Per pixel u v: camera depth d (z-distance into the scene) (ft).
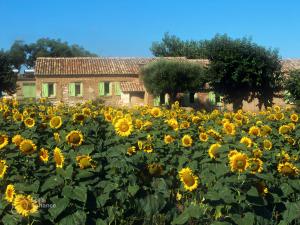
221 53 130.41
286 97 103.76
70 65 162.71
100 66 162.40
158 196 20.22
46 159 21.01
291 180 20.98
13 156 21.30
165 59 144.36
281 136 32.45
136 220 20.15
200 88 147.33
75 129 29.53
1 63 168.55
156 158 25.90
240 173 18.72
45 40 328.29
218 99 148.66
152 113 40.96
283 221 19.61
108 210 19.25
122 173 20.11
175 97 142.51
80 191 17.89
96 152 22.35
